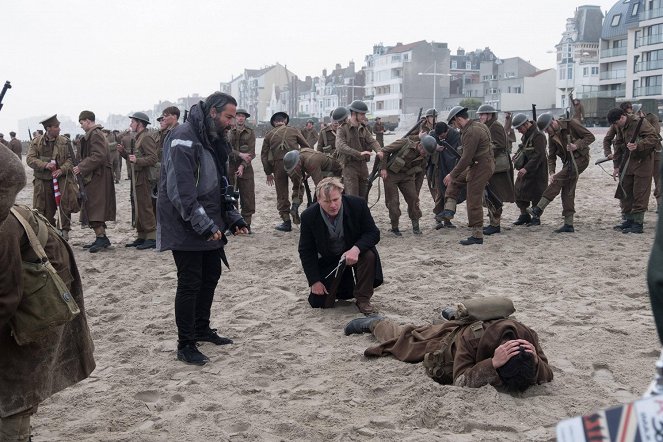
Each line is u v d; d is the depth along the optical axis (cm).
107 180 1054
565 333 596
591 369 511
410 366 514
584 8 8931
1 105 429
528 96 10225
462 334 480
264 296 757
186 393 488
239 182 1187
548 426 413
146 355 575
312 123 2888
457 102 10944
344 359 543
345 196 673
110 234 1239
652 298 200
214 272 594
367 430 412
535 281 791
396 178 1113
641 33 7175
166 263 952
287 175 1201
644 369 508
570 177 1113
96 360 565
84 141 1041
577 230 1152
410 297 729
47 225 356
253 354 567
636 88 7275
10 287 316
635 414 157
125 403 469
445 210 1068
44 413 457
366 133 1105
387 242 1074
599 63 7931
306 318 669
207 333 599
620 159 1125
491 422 416
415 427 419
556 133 1129
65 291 333
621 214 1259
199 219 526
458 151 1180
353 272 695
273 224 1310
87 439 418
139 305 736
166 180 539
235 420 436
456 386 462
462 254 962
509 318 484
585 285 767
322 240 673
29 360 336
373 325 591
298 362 546
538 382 468
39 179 1040
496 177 1120
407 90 11112
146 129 1073
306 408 452
